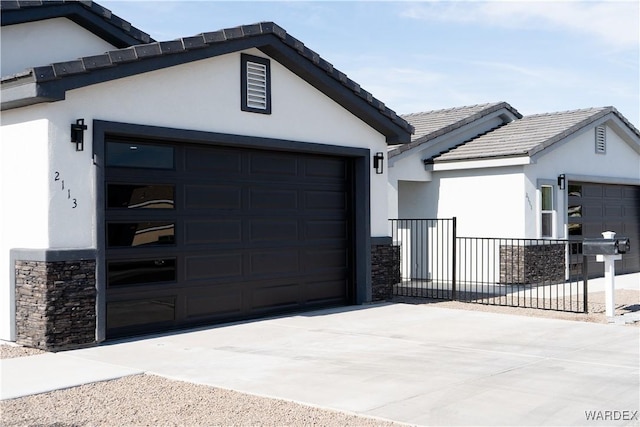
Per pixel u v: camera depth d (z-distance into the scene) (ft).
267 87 38.58
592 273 62.85
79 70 29.37
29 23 41.01
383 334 33.60
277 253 39.96
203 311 35.99
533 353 29.14
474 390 23.12
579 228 61.11
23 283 30.17
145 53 31.78
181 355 28.66
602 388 23.41
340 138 42.80
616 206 66.49
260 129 38.14
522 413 20.57
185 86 34.53
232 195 37.50
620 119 64.23
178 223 34.81
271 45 37.78
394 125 45.03
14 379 24.53
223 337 32.76
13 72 40.09
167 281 34.30
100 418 20.15
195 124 34.91
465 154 56.75
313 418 20.08
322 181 42.91
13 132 30.99
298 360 27.71
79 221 30.32
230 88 36.68
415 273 60.44
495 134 61.41
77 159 30.30
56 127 29.66
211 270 36.37
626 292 51.03
